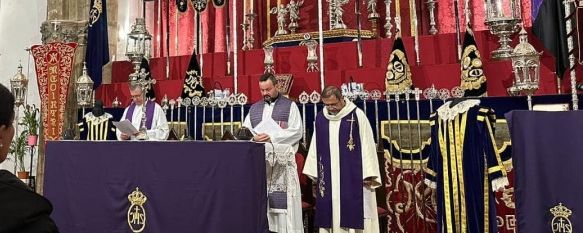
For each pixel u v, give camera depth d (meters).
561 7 5.36
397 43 6.17
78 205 3.50
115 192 3.41
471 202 4.40
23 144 8.59
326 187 4.97
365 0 8.98
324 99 4.95
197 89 7.14
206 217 3.20
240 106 6.59
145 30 8.20
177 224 3.24
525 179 3.65
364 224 4.83
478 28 8.48
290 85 6.61
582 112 3.51
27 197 1.39
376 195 5.38
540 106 5.19
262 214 3.30
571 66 5.16
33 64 9.62
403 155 5.72
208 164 3.23
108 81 8.84
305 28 9.27
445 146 4.59
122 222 3.38
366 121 4.98
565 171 3.52
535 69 5.28
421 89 6.25
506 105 5.31
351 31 7.66
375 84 6.39
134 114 6.79
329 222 4.91
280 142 5.21
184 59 8.41
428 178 4.76
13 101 1.57
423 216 5.54
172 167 3.30
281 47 7.67
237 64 7.77
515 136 3.71
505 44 6.13
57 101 7.68
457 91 5.73
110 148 3.47
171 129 6.66
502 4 6.16
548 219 3.57
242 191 3.16
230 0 10.08
